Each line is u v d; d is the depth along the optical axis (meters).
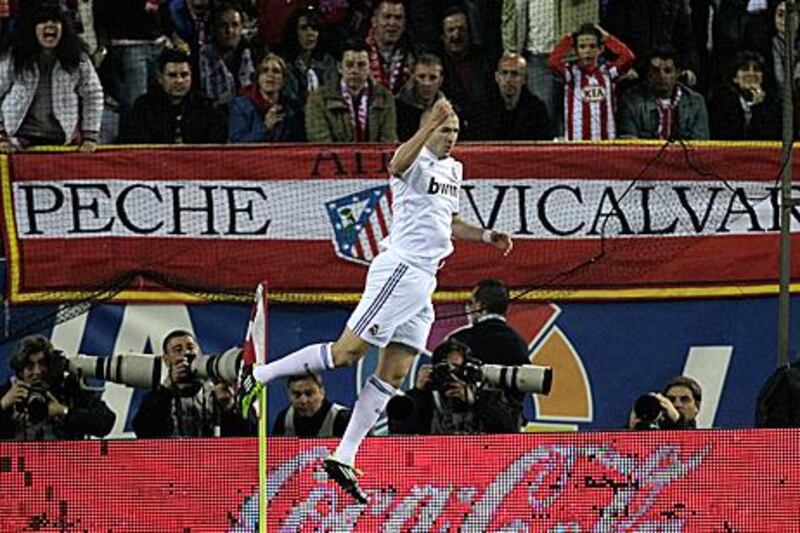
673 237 44.66
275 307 43.94
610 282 44.59
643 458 35.78
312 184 44.06
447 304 44.31
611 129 46.03
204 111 45.16
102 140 46.47
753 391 44.75
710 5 49.06
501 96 45.50
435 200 34.84
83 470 35.41
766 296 44.88
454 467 35.72
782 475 35.75
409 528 35.62
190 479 35.44
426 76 45.47
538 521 35.66
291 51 47.16
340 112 45.25
